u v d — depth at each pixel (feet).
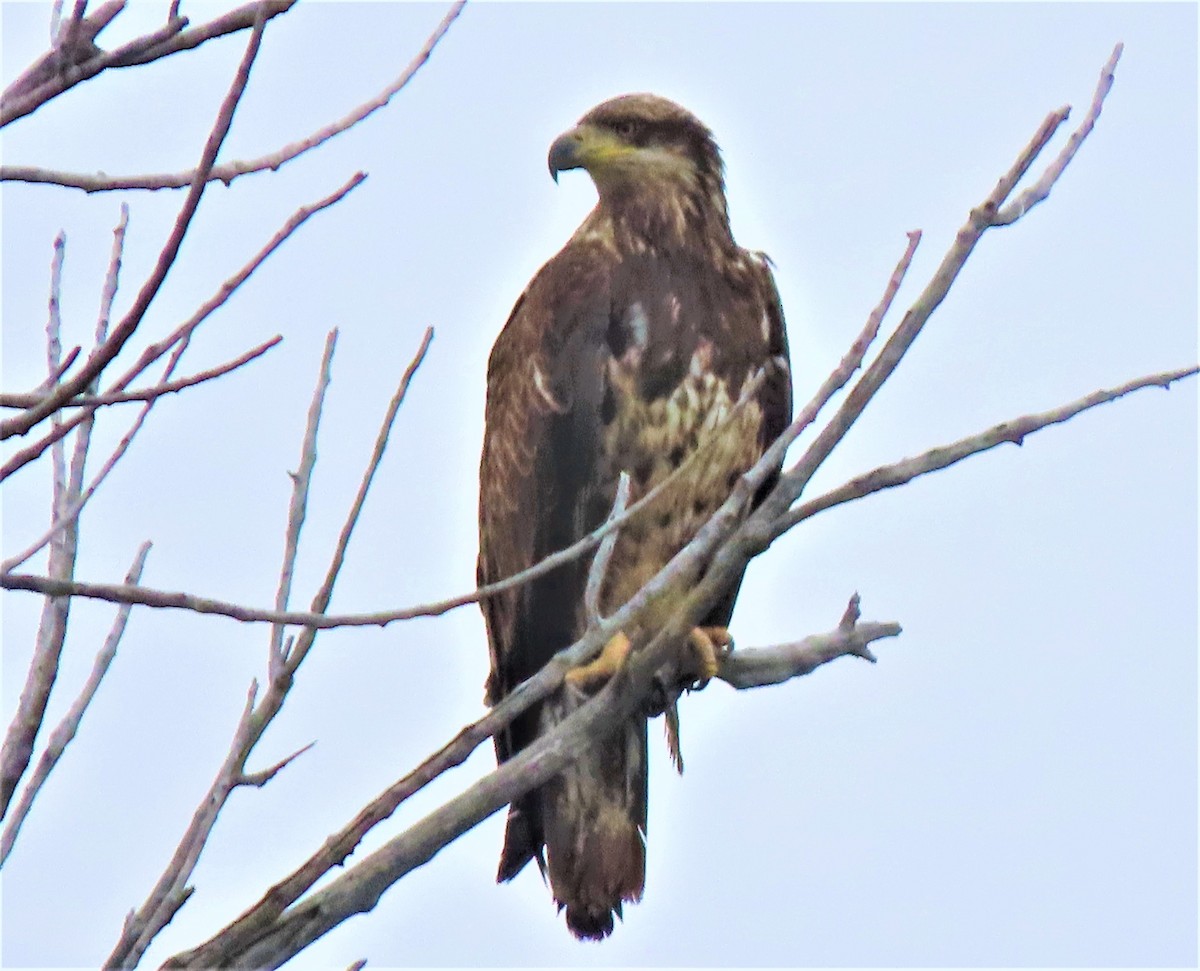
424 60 22.13
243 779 23.24
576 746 25.20
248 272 20.75
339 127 21.59
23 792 23.56
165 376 21.76
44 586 18.49
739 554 24.88
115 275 25.48
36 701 24.31
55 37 20.66
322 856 23.65
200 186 18.42
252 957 23.22
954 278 25.22
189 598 18.85
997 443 25.02
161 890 22.53
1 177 20.38
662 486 22.41
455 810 24.52
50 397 19.01
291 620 19.12
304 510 24.80
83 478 25.31
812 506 24.86
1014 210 25.14
